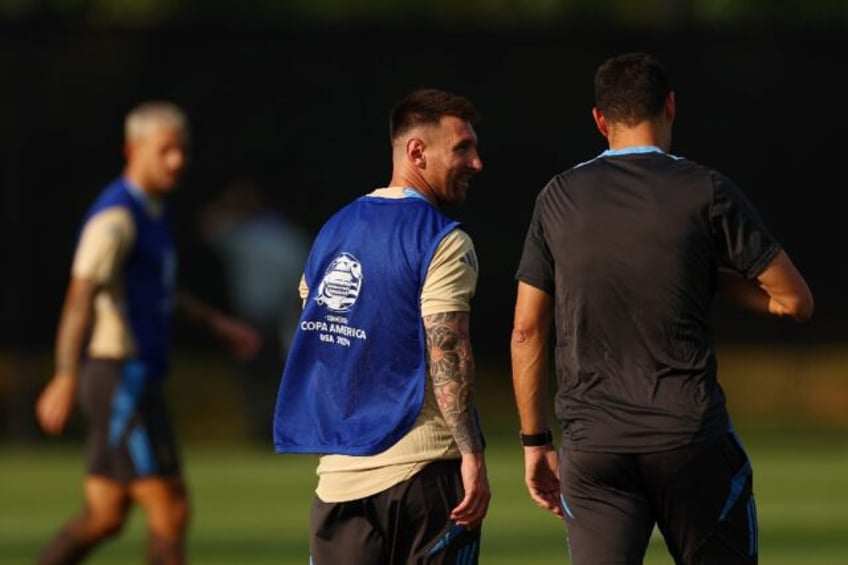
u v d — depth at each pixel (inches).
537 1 3449.8
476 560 883.4
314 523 893.8
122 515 1314.0
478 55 2866.6
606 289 856.3
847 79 2878.9
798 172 2886.3
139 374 1295.5
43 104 2842.0
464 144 908.0
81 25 2844.5
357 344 880.9
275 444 896.3
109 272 1284.4
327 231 903.7
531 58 2866.6
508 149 2861.7
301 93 2864.2
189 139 2844.5
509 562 1590.8
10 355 2824.8
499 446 2691.9
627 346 855.1
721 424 853.8
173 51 2854.3
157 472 1295.5
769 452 2650.1
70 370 1274.6
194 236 2824.8
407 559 880.9
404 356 877.8
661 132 885.2
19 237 2827.3
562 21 3046.3
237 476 2395.4
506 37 2864.2
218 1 3540.8
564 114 2864.2
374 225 889.5
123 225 1286.9
